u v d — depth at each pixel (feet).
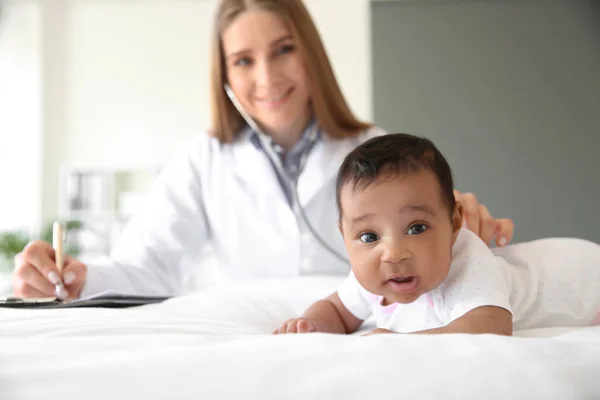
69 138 15.03
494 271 2.16
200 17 14.89
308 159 4.43
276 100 4.21
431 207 2.07
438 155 2.23
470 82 9.38
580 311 2.54
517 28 9.30
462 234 2.41
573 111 9.17
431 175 2.11
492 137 9.32
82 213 14.37
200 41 14.87
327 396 1.07
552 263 2.64
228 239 4.53
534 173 9.22
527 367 1.20
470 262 2.19
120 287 3.63
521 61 9.29
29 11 15.12
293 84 4.24
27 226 14.84
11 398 1.03
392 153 2.13
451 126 9.41
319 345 1.30
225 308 2.70
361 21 14.08
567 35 9.20
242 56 4.20
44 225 14.42
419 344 1.31
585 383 1.19
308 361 1.19
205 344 1.42
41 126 14.92
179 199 4.45
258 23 4.08
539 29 9.26
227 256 4.58
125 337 1.46
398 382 1.12
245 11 4.12
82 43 15.10
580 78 9.16
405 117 9.50
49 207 14.96
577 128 9.16
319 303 2.69
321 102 4.35
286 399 1.06
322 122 4.41
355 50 14.06
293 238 4.40
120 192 14.83
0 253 12.64
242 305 2.78
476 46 9.39
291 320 2.36
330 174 4.35
